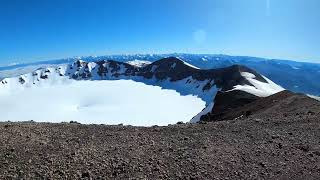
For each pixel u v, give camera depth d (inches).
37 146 694.5
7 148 671.1
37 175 557.9
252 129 890.1
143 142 748.6
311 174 593.0
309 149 724.0
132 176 564.1
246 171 599.2
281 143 761.6
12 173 561.3
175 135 818.2
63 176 557.6
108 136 794.8
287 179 571.8
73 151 670.5
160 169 595.5
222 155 672.4
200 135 819.4
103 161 622.2
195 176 571.5
